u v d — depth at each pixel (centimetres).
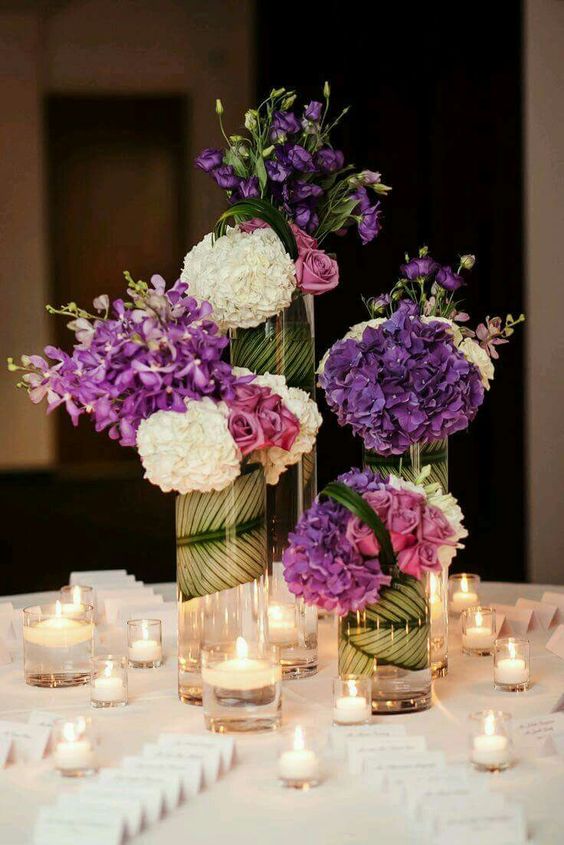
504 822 150
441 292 252
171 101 640
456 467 614
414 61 617
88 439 653
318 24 623
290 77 626
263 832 153
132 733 192
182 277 232
